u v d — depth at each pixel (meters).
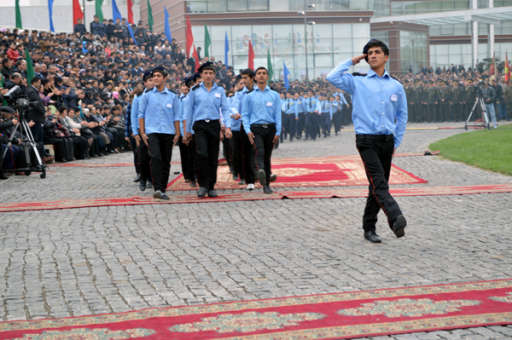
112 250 7.44
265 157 11.87
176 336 4.43
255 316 4.83
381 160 7.46
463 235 7.84
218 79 35.94
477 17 54.91
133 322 4.77
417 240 7.62
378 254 6.92
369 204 7.59
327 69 56.72
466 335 4.34
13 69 20.09
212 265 6.60
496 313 4.73
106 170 17.06
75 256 7.17
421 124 39.41
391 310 4.88
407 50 60.38
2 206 10.88
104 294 5.65
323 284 5.77
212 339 4.35
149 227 8.84
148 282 6.02
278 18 54.84
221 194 11.99
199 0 53.69
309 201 10.84
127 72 28.75
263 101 11.55
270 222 9.04
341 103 37.22
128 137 14.25
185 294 5.58
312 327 4.54
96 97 23.23
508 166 14.73
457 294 5.27
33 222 9.39
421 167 15.59
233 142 13.32
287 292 5.54
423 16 55.69
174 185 13.59
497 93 36.62
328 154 20.66
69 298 5.54
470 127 33.25
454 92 40.12
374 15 58.94
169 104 11.42
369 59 7.41
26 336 4.50
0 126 15.35
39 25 52.69
